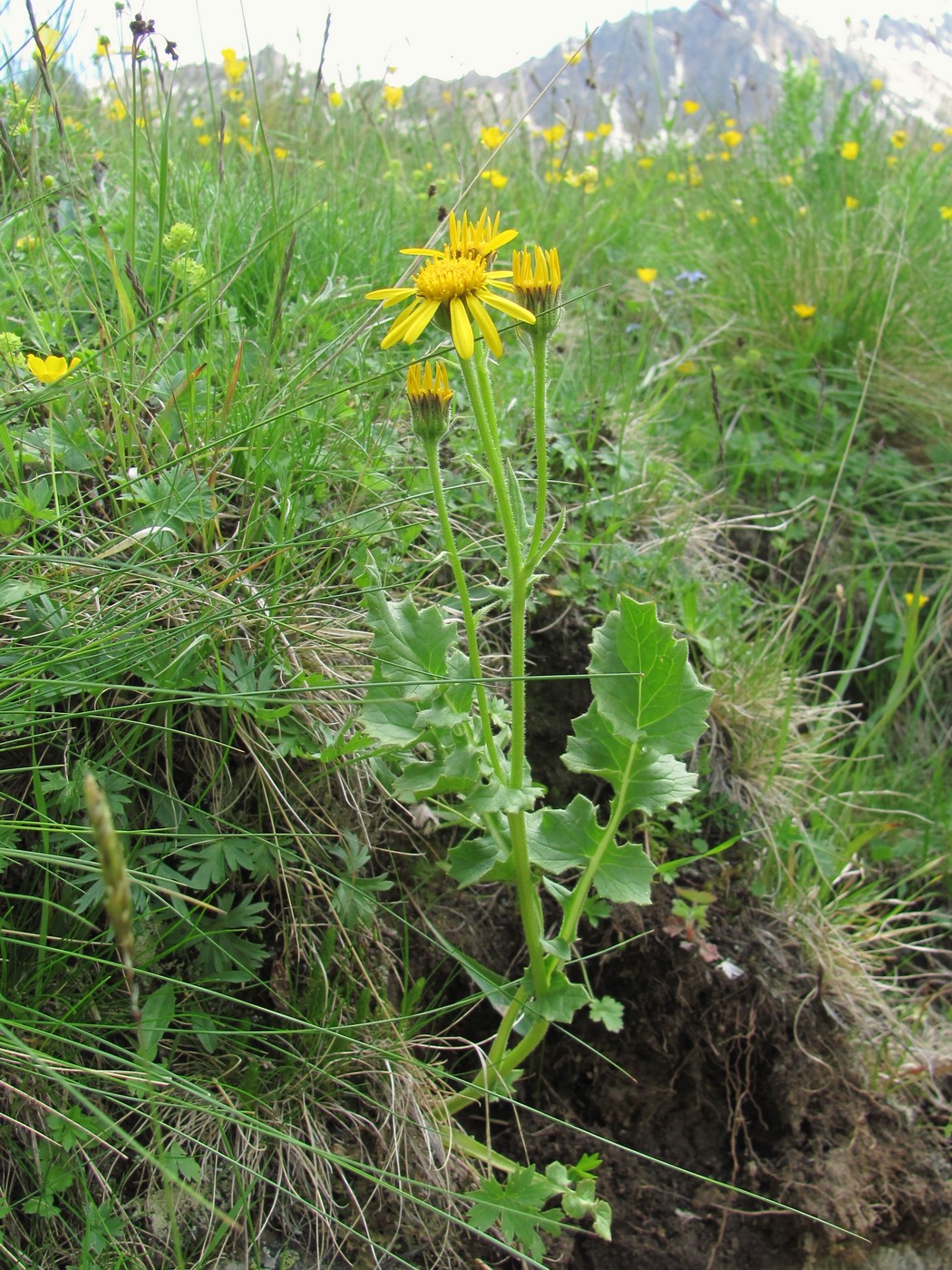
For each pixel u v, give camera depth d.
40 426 0.34
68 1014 0.27
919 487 0.62
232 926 0.30
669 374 0.60
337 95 0.70
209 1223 0.28
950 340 0.65
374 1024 0.31
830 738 0.52
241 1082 0.29
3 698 0.27
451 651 0.33
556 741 0.42
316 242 0.49
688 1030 0.38
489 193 0.65
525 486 0.44
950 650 0.58
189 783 0.32
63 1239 0.26
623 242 0.74
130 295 0.39
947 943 0.49
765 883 0.42
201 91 0.72
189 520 0.32
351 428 0.39
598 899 0.35
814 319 0.67
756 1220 0.36
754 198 0.77
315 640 0.34
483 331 0.23
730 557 0.57
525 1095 0.37
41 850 0.28
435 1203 0.30
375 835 0.35
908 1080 0.40
